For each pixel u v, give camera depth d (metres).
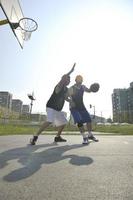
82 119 5.46
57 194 1.89
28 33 9.23
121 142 5.45
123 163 3.02
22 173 2.52
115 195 1.87
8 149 4.20
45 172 2.58
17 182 2.20
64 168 2.76
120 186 2.10
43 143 5.32
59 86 5.42
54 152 3.87
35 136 5.04
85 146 4.68
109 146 4.67
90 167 2.81
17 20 8.80
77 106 5.55
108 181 2.25
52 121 5.25
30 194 1.88
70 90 5.60
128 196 1.84
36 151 3.98
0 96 96.31
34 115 36.22
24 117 39.16
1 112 38.50
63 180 2.28
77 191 1.96
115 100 123.62
